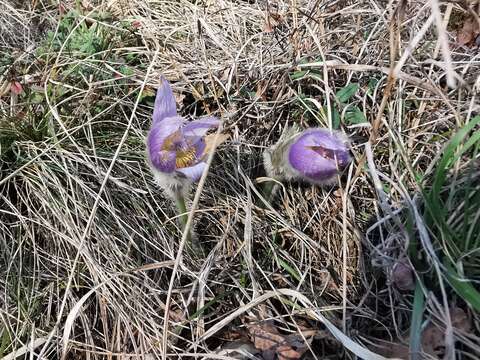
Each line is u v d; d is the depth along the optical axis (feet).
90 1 0.94
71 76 0.75
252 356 0.54
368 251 0.60
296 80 0.72
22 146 0.67
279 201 0.67
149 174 0.67
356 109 0.68
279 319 0.56
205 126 0.51
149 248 0.62
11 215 0.64
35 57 0.78
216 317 0.58
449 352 0.48
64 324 0.58
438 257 0.56
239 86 0.74
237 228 0.64
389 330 0.56
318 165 0.56
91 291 0.55
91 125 0.71
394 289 0.56
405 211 0.61
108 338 0.57
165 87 0.54
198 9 0.91
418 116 0.67
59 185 0.63
